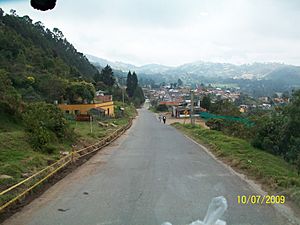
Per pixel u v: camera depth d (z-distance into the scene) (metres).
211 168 12.99
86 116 41.69
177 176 11.39
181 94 147.25
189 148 20.12
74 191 9.48
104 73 103.38
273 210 7.45
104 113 54.38
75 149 17.16
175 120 62.41
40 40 90.44
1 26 75.38
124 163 14.39
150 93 175.12
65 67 78.75
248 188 9.59
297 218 6.92
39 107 18.86
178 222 6.70
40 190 9.66
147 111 107.25
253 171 11.84
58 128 18.33
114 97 95.69
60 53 103.38
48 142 15.55
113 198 8.62
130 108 93.00
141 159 15.54
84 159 15.77
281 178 10.28
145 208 7.68
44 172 11.19
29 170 11.27
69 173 12.24
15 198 8.22
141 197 8.66
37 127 16.14
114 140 25.88
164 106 101.69
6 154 12.82
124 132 34.88
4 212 7.61
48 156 14.15
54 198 8.77
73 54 118.38
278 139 21.73
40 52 76.06
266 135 22.31
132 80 127.75
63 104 49.38
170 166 13.48
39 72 59.41
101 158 16.09
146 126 46.41
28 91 45.22
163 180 10.73
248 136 27.44
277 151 21.44
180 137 28.66
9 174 10.36
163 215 7.14
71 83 53.25
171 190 9.37
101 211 7.55
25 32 87.19
